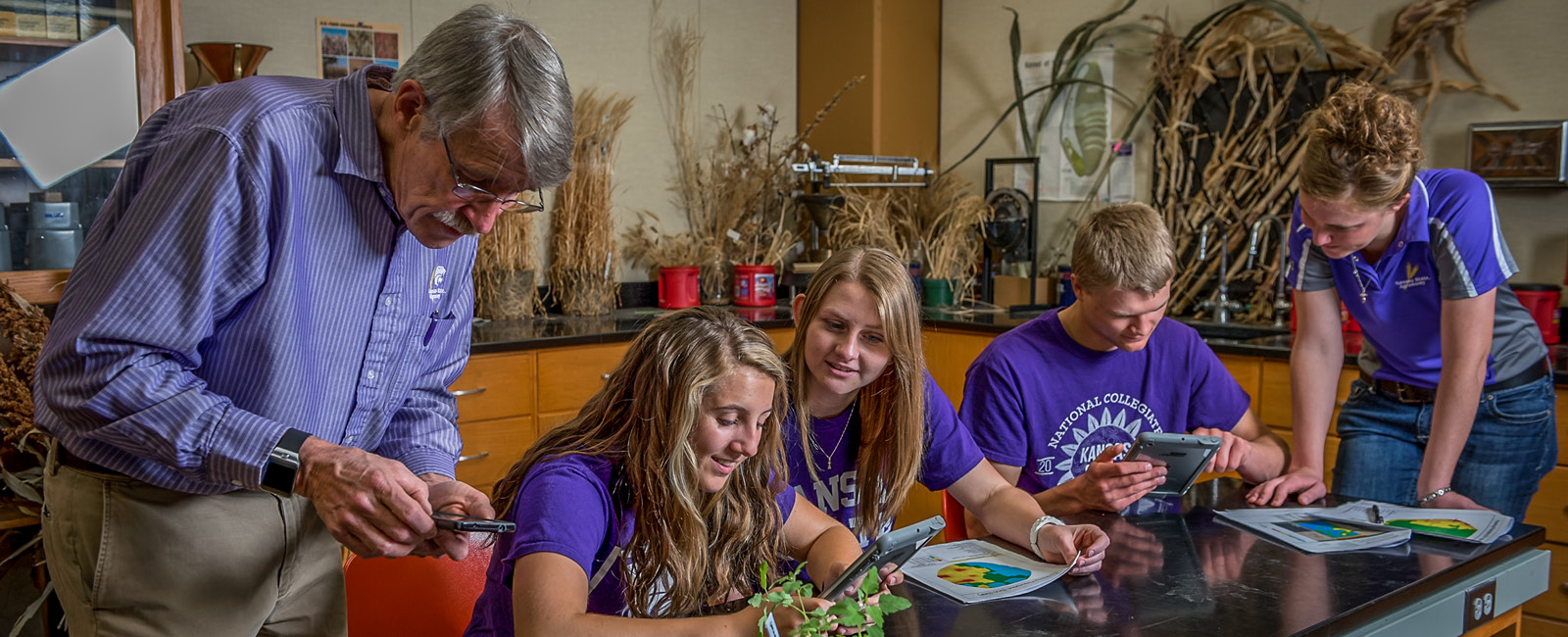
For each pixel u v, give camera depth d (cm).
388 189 142
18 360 248
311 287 141
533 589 119
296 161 135
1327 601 138
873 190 454
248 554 150
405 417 166
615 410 140
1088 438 211
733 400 133
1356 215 191
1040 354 209
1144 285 187
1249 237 384
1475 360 202
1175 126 398
